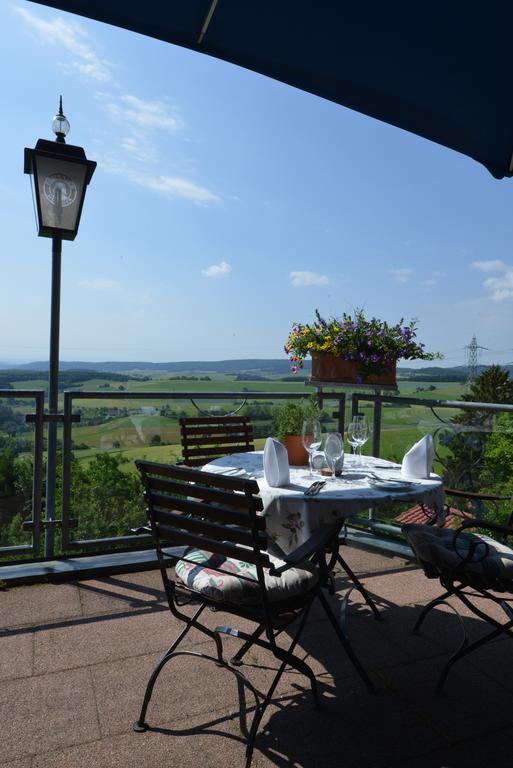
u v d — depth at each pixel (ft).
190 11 4.72
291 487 6.91
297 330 11.64
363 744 5.53
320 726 5.82
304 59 5.54
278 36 5.19
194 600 6.09
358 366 11.16
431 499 7.06
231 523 5.29
